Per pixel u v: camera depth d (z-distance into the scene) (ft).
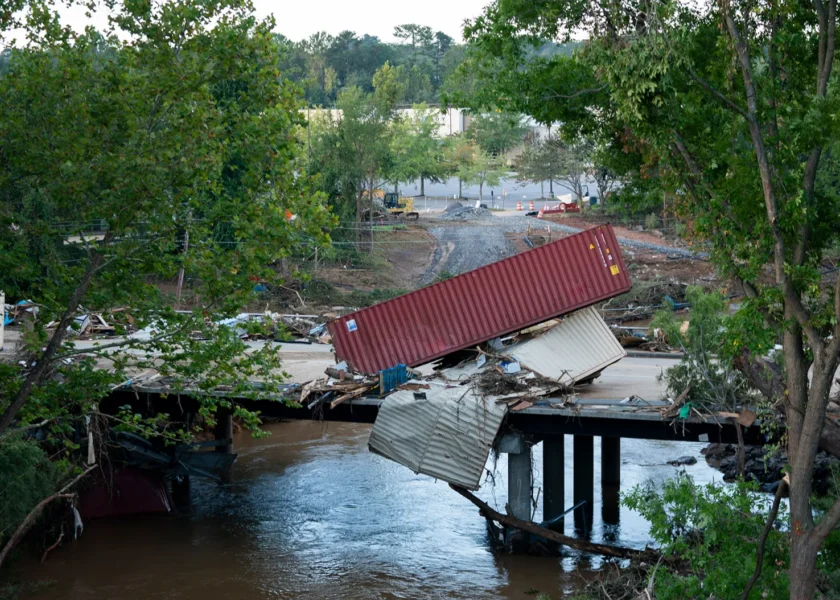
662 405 77.41
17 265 56.95
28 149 57.06
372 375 87.30
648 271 213.87
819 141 52.75
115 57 59.57
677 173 58.18
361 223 234.58
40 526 85.61
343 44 564.71
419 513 94.22
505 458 113.50
